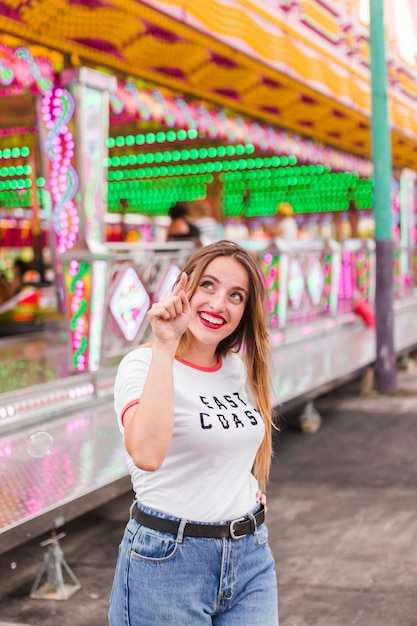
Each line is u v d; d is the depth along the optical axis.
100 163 6.49
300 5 8.80
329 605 3.83
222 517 2.20
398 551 4.49
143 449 2.01
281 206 12.51
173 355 2.05
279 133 12.23
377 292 9.02
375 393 9.09
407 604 3.82
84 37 6.70
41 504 3.88
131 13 5.98
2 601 3.89
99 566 4.36
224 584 2.21
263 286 2.43
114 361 6.64
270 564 2.33
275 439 7.09
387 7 12.37
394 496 5.50
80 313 6.27
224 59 8.27
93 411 6.01
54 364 7.17
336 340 10.25
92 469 4.48
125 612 2.21
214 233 9.86
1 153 13.62
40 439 3.52
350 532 4.81
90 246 6.20
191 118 9.51
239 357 2.48
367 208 23.23
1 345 8.67
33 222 12.51
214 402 2.26
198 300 2.29
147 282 6.96
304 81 9.02
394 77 12.71
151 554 2.17
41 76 6.29
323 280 10.70
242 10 7.45
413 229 18.56
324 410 8.36
